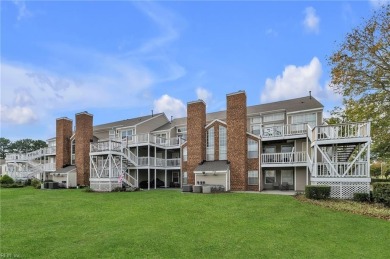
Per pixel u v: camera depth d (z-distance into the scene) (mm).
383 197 14562
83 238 9398
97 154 28375
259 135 25594
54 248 8359
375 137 21500
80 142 34719
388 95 20344
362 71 19969
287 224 11109
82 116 34906
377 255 7758
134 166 30156
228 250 8133
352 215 12461
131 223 11523
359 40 19453
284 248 8312
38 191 28172
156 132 36812
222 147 27609
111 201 18391
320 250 8141
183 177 30656
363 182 16609
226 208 14523
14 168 45781
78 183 34094
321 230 10258
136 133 36250
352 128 17766
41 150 43125
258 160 25141
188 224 11227
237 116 26016
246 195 19734
